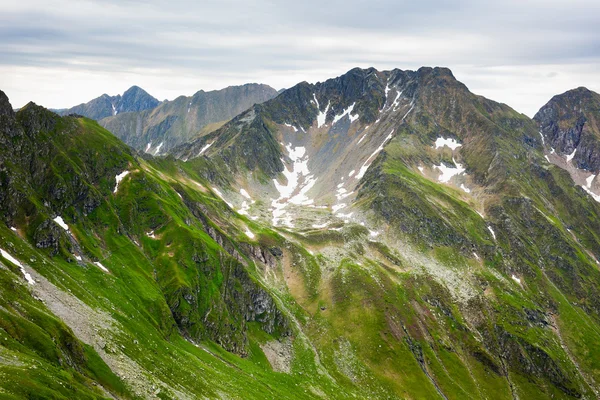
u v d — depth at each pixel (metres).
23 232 153.50
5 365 75.81
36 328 92.88
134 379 103.38
